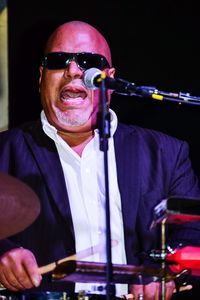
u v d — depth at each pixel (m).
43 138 4.45
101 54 4.47
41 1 5.54
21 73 5.50
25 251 3.93
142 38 5.56
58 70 4.38
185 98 3.76
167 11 5.57
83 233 4.30
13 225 3.76
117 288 4.26
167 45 5.56
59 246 4.26
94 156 4.43
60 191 4.32
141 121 5.59
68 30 4.46
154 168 4.48
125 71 5.56
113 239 4.32
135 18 5.57
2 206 3.62
